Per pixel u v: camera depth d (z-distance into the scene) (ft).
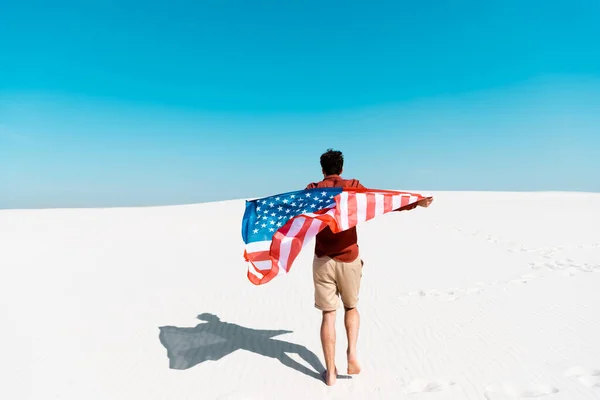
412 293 20.63
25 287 21.75
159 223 54.03
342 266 11.25
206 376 12.18
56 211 75.51
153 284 22.70
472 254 30.94
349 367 11.66
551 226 45.78
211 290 21.59
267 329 16.14
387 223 52.19
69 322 16.71
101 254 31.32
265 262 12.15
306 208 12.05
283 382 11.73
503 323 15.67
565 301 18.20
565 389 10.61
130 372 12.47
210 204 95.55
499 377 11.43
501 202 86.48
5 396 11.00
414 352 13.44
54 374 12.28
